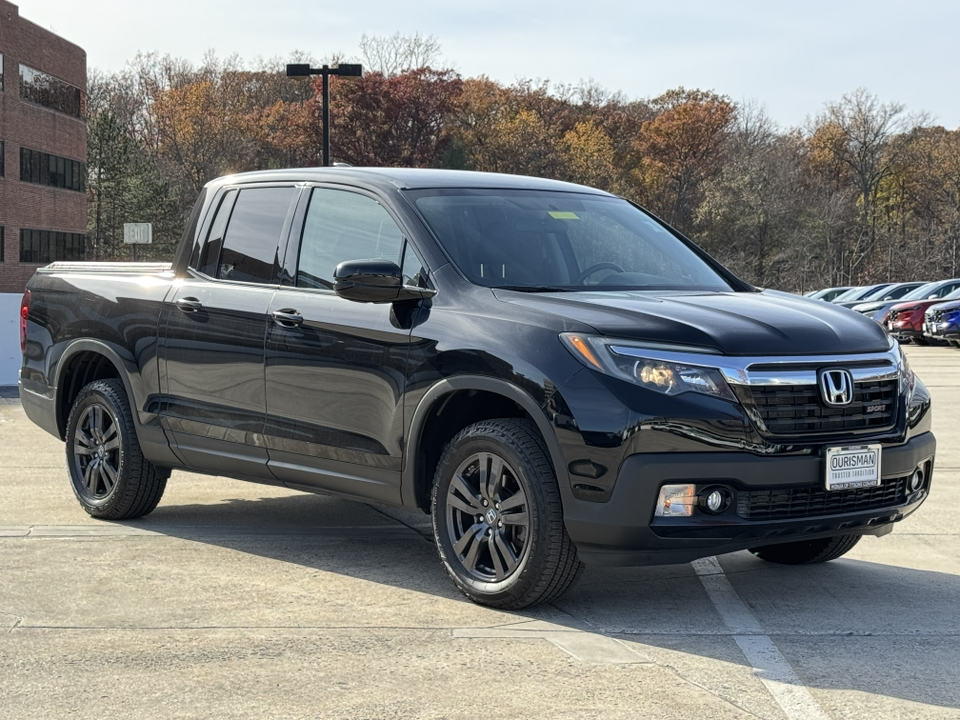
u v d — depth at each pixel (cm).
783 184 8281
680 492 455
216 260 639
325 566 577
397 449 529
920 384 537
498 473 494
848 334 498
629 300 504
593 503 460
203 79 10462
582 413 461
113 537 638
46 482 811
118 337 671
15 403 1327
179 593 520
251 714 371
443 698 387
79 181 6388
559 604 513
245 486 823
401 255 552
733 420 457
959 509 745
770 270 8062
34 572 555
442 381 506
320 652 436
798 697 393
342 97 9944
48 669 414
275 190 627
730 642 457
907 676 417
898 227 8744
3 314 1582
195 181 9731
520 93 10412
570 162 9838
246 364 598
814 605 518
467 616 489
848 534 510
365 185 584
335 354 553
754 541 472
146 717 367
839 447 475
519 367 479
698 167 9762
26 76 5709
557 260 556
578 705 381
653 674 416
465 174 615
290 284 594
